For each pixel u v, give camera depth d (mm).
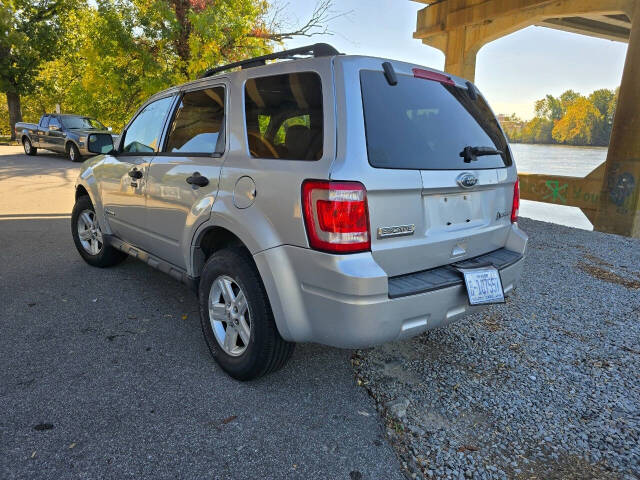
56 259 5062
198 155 3080
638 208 9445
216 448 2191
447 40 14133
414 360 3188
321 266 2186
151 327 3461
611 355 3414
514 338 3629
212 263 2812
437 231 2521
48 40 24328
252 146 2674
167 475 2006
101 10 11695
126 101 14141
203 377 2812
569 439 2422
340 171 2119
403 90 2484
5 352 2992
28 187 10258
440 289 2379
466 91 2961
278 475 2045
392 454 2230
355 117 2211
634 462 2266
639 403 2787
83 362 2912
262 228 2436
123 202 3941
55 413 2383
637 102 9148
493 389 2869
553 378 3043
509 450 2314
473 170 2682
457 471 2141
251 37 12258
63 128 16141
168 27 11984
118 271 4703
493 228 2920
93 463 2051
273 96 2582
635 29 9117
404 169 2301
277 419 2441
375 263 2182
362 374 2953
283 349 2605
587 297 4684
